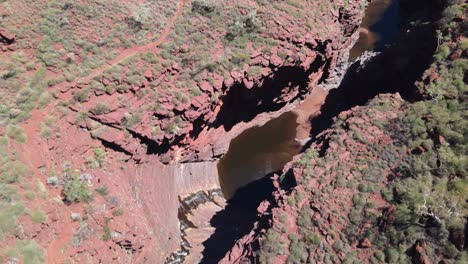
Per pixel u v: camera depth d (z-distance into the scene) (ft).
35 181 102.12
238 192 149.28
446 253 84.48
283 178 117.19
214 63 134.92
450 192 92.58
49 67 117.60
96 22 127.44
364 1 182.09
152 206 128.67
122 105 121.70
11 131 105.60
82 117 117.39
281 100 163.22
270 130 164.86
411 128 107.55
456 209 88.69
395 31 197.26
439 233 86.79
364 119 116.47
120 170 122.83
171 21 137.69
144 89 125.49
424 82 117.29
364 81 160.76
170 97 127.75
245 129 163.73
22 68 114.83
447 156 97.40
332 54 165.58
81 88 118.52
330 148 112.68
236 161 157.17
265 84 149.59
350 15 167.63
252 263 99.45
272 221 102.83
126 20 131.34
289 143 161.27
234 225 135.03
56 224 99.91
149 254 121.08
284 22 145.28
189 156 147.02
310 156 115.24
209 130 149.38
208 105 135.33
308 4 154.92
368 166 104.32
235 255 107.24
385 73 152.87
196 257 128.36
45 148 108.99
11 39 115.14
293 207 103.65
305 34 146.41
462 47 117.19
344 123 119.65
